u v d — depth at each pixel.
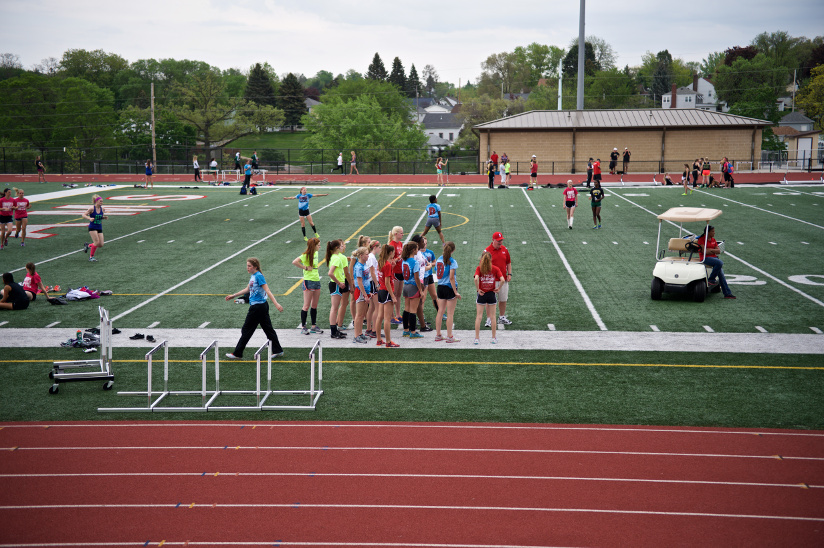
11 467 8.29
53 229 27.00
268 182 47.12
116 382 11.34
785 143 78.81
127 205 33.94
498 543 6.61
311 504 7.34
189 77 111.56
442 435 9.12
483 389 10.88
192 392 10.70
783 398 10.36
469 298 16.91
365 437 9.09
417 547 6.57
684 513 7.15
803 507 7.27
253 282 12.30
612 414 9.82
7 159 66.19
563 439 8.97
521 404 10.23
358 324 13.34
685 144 49.34
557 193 36.81
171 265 20.67
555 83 125.50
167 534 6.82
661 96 120.62
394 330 14.44
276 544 6.63
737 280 18.28
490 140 50.50
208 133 90.12
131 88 107.75
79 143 81.94
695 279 16.00
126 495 7.59
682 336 13.59
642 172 49.69
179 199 36.41
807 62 119.81
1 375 11.65
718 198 34.28
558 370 11.74
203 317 15.28
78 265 20.73
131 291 17.66
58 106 82.50
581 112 50.69
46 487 7.79
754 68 107.19
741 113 90.75
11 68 117.88
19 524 7.04
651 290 16.70
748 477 7.92
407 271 13.45
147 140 83.50
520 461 8.34
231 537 6.75
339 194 38.06
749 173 48.12
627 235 24.70
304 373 11.70
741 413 9.81
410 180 48.78
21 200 23.39
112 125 85.25
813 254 21.33
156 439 9.11
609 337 13.60
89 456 8.59
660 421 9.55
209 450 8.73
